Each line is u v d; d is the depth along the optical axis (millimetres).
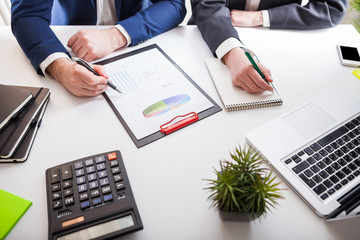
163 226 476
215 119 647
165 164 558
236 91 708
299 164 546
